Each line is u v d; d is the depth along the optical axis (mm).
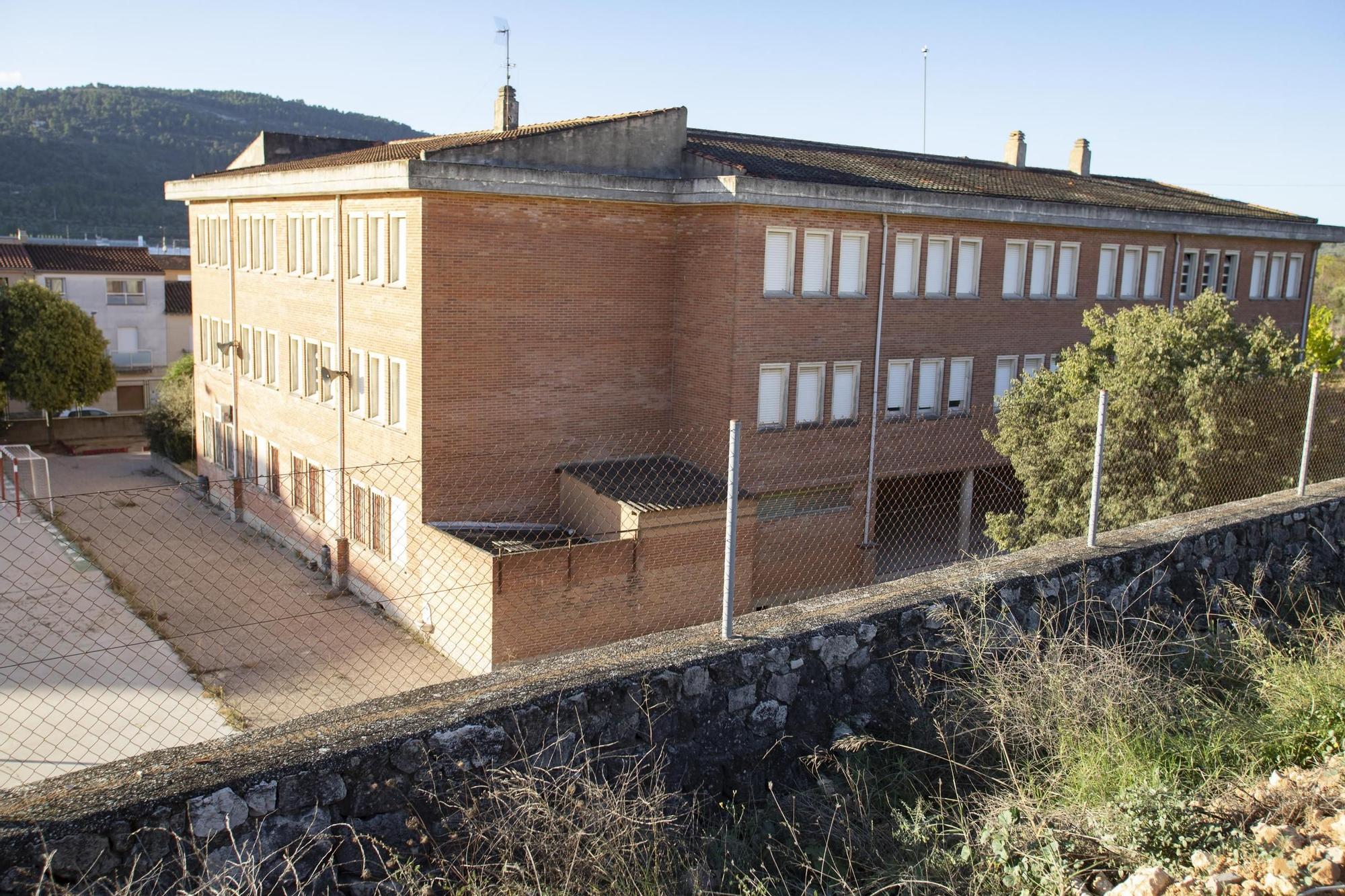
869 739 5734
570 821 4535
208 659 18438
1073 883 4531
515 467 21109
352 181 20812
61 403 41719
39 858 3639
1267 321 18766
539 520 21562
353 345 22453
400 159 19875
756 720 5781
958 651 6594
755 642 5789
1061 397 19062
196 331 33531
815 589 23703
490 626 17859
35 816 3697
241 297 28953
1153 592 8086
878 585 6957
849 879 4871
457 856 4551
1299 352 19766
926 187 24703
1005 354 26516
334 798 4301
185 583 23250
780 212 21641
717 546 20266
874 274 23516
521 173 20047
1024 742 5891
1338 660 6906
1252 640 7305
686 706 5500
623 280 22062
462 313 20047
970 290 25688
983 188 26391
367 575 22547
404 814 4477
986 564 7426
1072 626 6992
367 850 4371
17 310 40562
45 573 23000
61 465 38594
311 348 24828
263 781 4117
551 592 18344
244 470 29766
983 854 4891
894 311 24078
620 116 22641
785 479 22734
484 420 20594
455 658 19094
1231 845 4711
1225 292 31875
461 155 20016
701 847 5016
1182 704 6301
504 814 4637
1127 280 28953
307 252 24656
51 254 50406
